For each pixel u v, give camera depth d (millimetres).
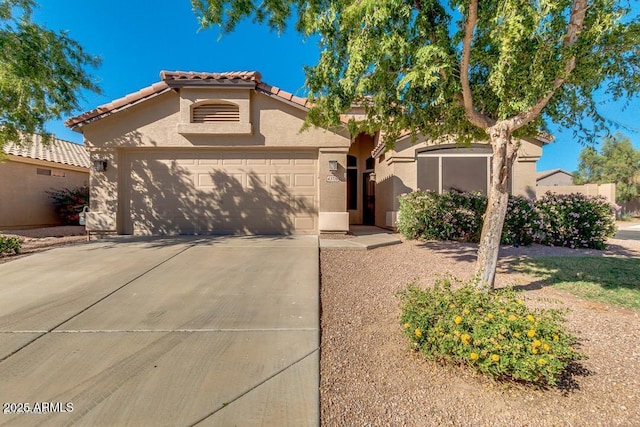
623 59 4871
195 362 3416
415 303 3795
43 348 3672
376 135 16438
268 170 11516
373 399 2861
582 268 6914
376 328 4254
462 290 3881
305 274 6594
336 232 11109
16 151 15359
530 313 3373
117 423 2557
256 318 4535
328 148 11148
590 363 3328
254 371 3262
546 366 2795
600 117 5723
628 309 4723
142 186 11320
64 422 2557
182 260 7609
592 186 24109
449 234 10508
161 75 10398
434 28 4938
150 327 4234
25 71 8133
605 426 2518
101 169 10805
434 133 7191
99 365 3344
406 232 10820
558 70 4301
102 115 10609
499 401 2814
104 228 10914
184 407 2732
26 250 9375
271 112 11062
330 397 2887
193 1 6734
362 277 6562
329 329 4242
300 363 3410
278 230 11539
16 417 2600
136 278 6285
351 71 4688
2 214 14633
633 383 3012
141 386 3006
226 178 11453
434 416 2656
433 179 13102
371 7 4129
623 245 10586
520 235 10062
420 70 4406
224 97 10781
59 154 18453
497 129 5012
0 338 3895
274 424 2557
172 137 10945
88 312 4703
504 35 3898
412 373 3232
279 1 6500
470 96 5172
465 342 3021
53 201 17062
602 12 3922
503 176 5078
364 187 18000
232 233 11453
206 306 4969
